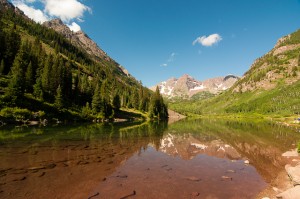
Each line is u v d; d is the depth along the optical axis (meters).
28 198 13.45
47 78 90.06
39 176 17.81
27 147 29.72
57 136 41.72
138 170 20.83
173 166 22.78
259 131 63.09
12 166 20.45
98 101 102.19
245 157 27.81
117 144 35.62
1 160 22.45
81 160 23.84
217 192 15.39
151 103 149.75
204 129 69.31
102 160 24.20
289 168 19.56
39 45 153.75
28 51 114.75
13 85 70.56
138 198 13.98
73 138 40.03
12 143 32.25
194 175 19.53
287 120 127.44
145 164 23.34
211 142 40.62
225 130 66.19
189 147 35.03
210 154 29.73
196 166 22.97
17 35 117.94
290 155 27.80
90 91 110.44
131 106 155.50
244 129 70.25
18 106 69.31
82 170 20.00
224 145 37.09
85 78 133.38
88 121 89.94
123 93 170.00
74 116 86.00
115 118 112.62
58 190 14.92
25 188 15.07
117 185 16.36
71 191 14.85
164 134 52.81
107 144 35.19
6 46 102.12
